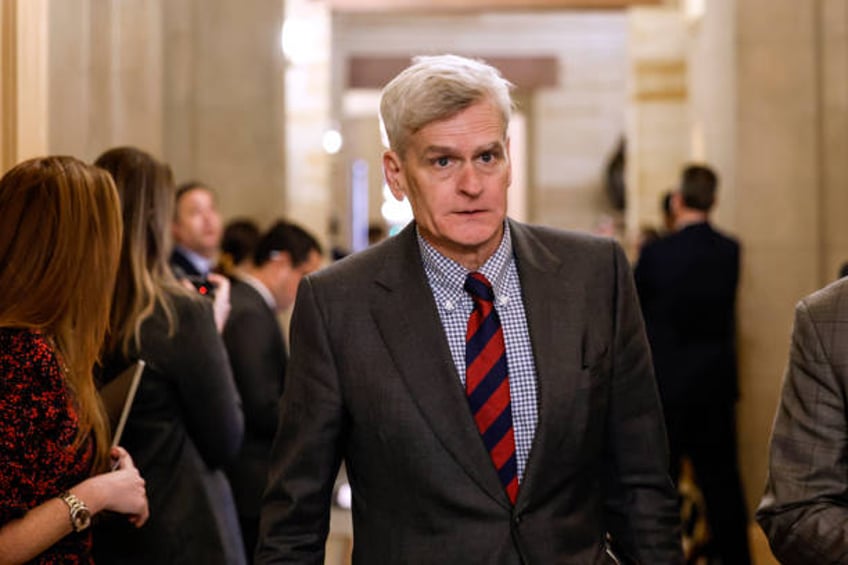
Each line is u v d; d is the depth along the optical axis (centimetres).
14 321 283
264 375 490
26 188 290
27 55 427
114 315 353
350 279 286
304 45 1338
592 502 280
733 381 664
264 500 287
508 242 285
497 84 267
